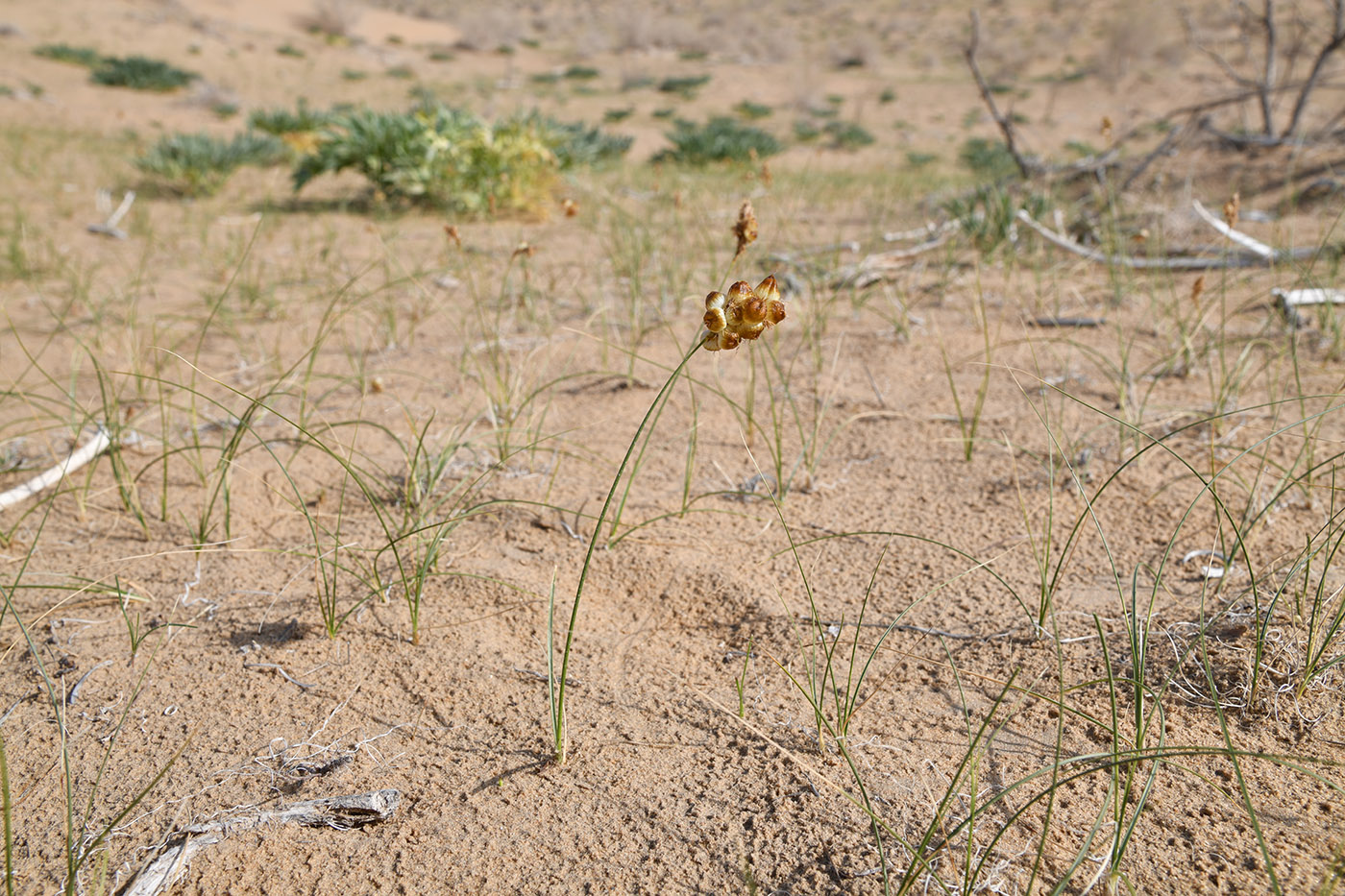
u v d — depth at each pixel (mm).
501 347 4273
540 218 7770
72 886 1354
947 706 1813
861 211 8328
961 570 2301
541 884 1451
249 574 2359
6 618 2160
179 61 22734
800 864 1461
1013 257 5293
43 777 1683
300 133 9523
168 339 4434
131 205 8359
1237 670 1819
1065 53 33906
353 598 2240
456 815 1592
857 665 1965
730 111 23797
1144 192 7203
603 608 2219
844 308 4867
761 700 1864
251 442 3211
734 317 1352
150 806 1610
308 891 1445
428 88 24062
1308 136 7738
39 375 3947
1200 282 3104
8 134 12438
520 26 40062
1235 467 2725
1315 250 5164
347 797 1591
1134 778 1578
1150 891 1361
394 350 4320
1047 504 2615
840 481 2867
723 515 2660
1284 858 1397
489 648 2055
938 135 20938
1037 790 1578
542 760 1720
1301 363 3613
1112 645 1956
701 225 7004
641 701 1880
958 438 3117
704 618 2174
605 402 3586
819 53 36969
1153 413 3178
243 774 1683
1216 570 2195
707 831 1543
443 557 2430
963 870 1416
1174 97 24594
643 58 35500
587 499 2756
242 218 7828
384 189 8445
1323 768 1576
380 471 2895
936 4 46594
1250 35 11336
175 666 1998
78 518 2676
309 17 34500
